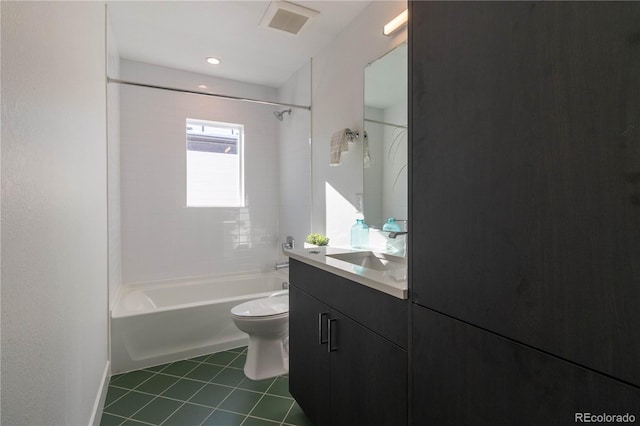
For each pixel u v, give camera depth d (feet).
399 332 3.26
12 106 2.21
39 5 2.76
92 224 5.15
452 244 2.69
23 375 2.37
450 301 2.71
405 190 5.97
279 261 11.63
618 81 1.69
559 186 1.95
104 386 5.90
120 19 7.32
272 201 11.63
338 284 4.32
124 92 9.31
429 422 2.90
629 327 1.66
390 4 6.28
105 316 6.41
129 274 9.42
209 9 7.00
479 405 2.45
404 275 3.76
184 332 7.59
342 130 7.48
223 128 11.07
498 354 2.32
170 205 10.01
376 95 6.70
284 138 11.14
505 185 2.27
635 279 1.63
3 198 2.07
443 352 2.77
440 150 2.82
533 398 2.10
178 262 10.14
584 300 1.84
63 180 3.44
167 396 6.01
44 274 2.82
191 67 9.91
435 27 2.89
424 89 3.01
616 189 1.70
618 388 1.70
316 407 4.83
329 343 4.47
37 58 2.70
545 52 2.03
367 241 6.92
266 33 7.95
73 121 3.93
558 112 1.96
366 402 3.73
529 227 2.12
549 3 2.01
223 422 5.26
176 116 10.04
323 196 8.75
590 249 1.81
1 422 2.02
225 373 6.90
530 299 2.12
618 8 1.69
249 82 11.10
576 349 1.88
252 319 6.47
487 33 2.40
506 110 2.26
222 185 11.07
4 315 2.07
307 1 6.67
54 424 3.06
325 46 8.53
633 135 1.63
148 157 9.67
